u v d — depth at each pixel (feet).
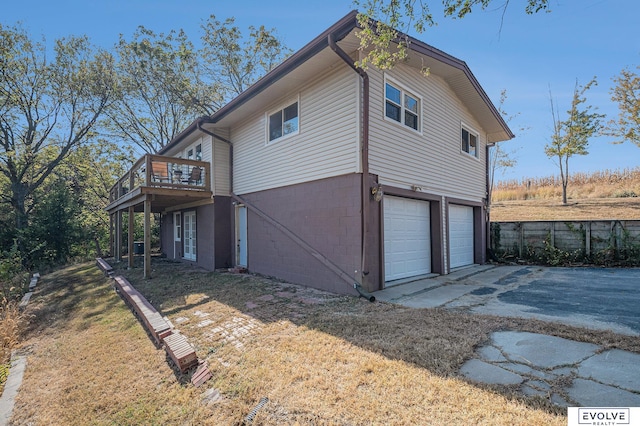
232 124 34.68
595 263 30.71
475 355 10.87
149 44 56.85
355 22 17.75
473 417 7.68
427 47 23.84
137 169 35.09
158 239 66.03
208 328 16.02
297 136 25.72
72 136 59.47
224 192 35.24
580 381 8.87
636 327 12.80
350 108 21.27
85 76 56.03
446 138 30.19
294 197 26.03
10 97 51.83
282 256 27.27
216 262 34.30
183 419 9.51
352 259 20.98
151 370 12.74
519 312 15.48
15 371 14.56
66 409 10.88
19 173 57.11
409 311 16.20
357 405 8.53
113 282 30.04
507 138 40.01
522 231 35.27
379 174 22.08
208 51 60.95
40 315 23.25
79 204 62.80
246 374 11.00
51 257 52.54
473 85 30.45
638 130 47.88
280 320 16.03
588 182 69.72
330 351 11.83
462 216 33.65
